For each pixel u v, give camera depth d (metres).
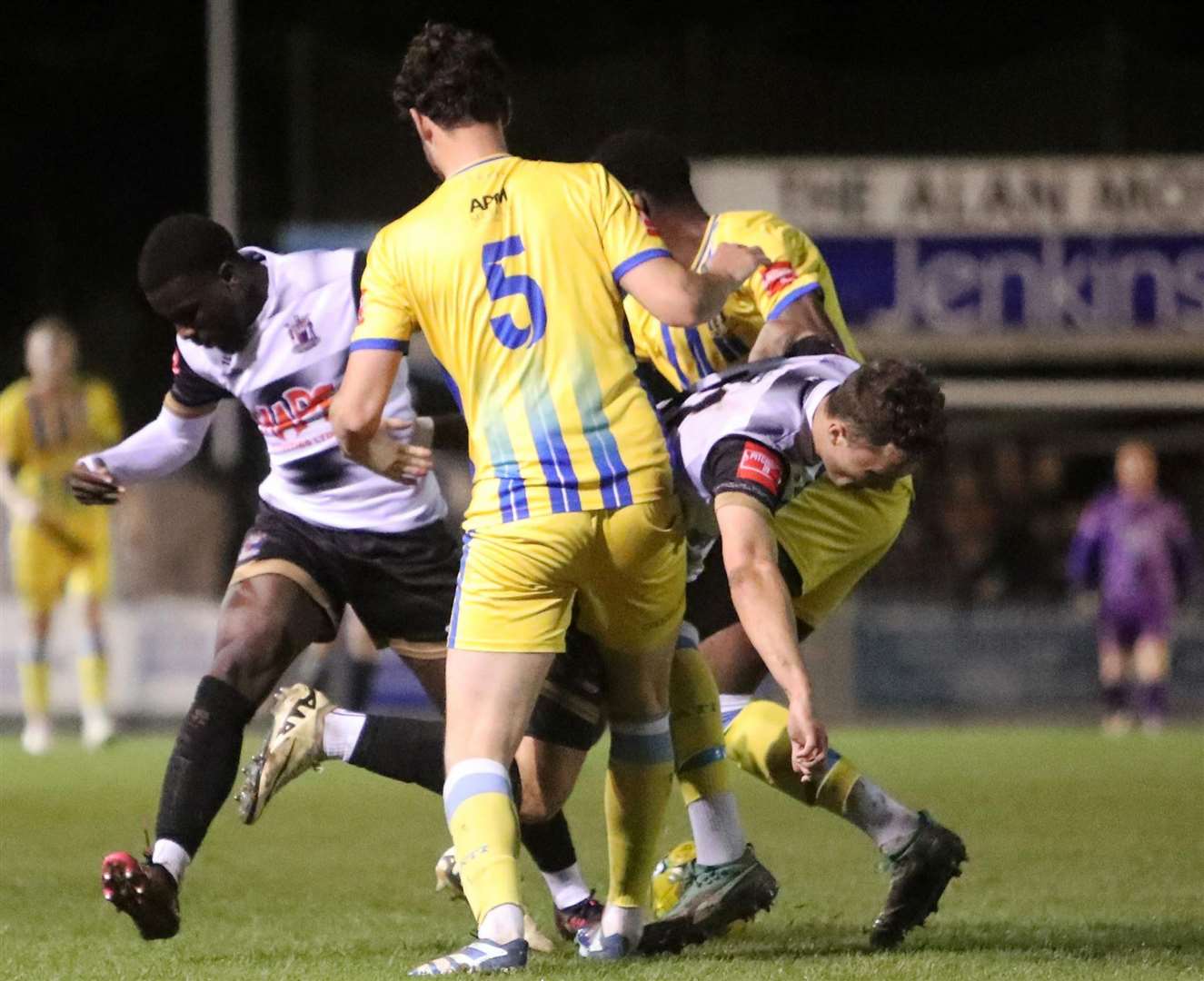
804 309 15.71
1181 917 16.45
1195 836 22.83
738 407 13.66
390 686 43.53
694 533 14.12
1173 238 51.28
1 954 14.70
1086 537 44.41
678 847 16.31
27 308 76.69
